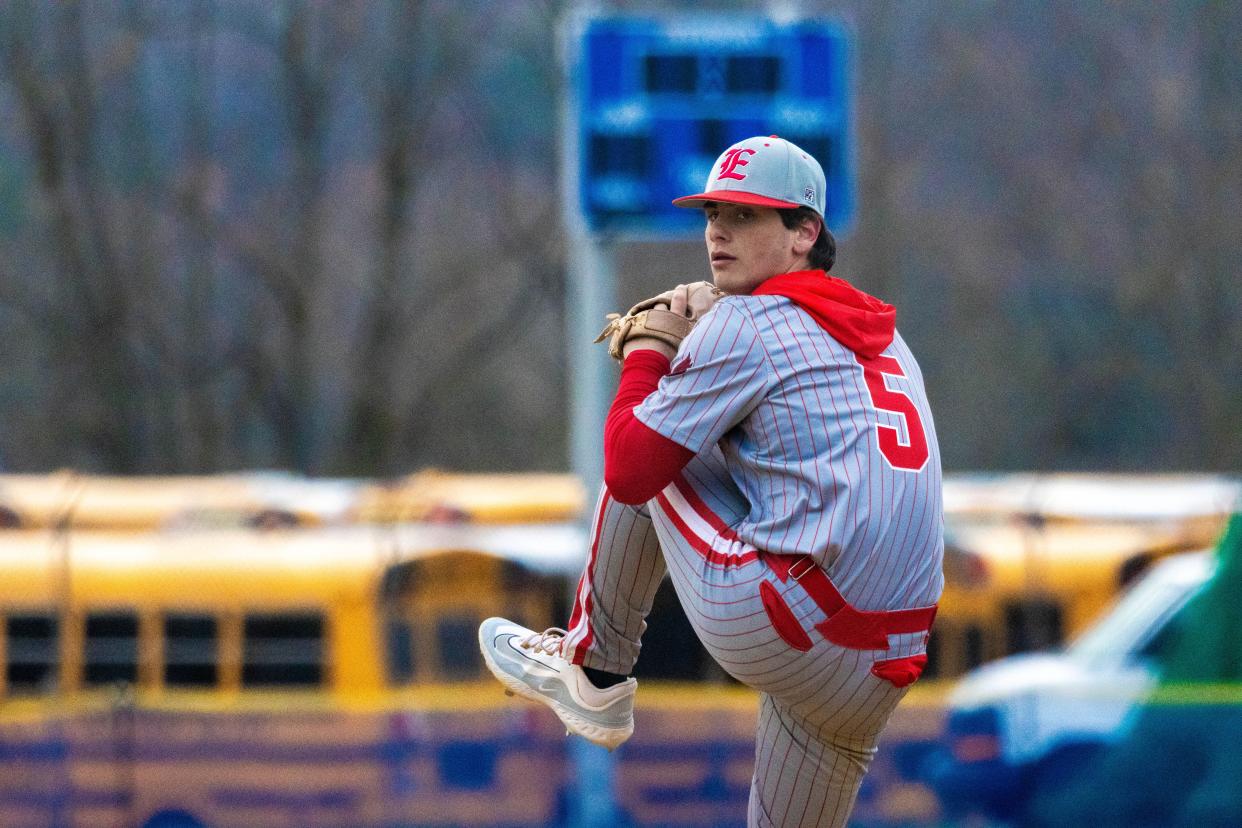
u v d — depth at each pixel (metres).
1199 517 42.28
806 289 12.11
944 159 117.00
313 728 28.89
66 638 37.56
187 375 100.56
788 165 12.30
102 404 98.25
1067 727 29.14
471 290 109.44
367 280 105.25
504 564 39.00
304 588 38.16
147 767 28.75
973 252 118.75
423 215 106.19
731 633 11.82
